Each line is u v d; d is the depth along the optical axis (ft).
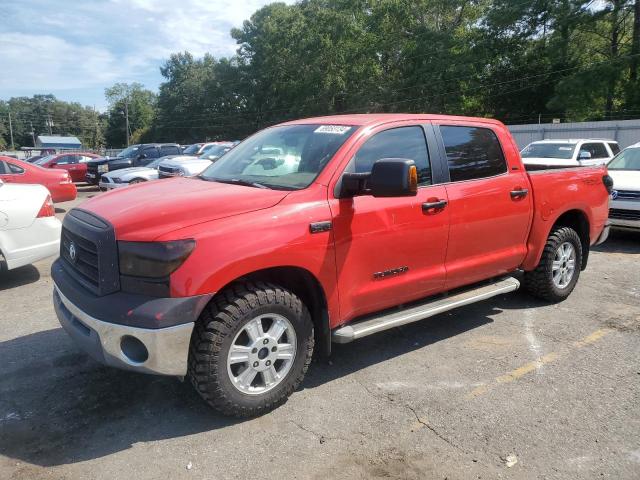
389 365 13.67
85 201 12.90
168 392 12.19
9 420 11.03
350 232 11.85
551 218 17.06
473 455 9.91
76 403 11.73
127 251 9.96
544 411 11.43
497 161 15.67
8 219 19.66
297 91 178.29
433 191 13.66
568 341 15.24
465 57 136.67
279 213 10.91
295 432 10.63
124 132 367.04
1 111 453.99
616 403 11.77
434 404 11.71
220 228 10.21
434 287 14.01
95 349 10.28
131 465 9.61
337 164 12.00
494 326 16.40
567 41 122.52
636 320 16.92
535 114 147.02
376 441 10.35
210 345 10.12
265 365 10.91
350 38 160.56
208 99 256.11
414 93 145.28
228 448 10.11
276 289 10.85
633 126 90.68
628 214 28.43
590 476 9.34
